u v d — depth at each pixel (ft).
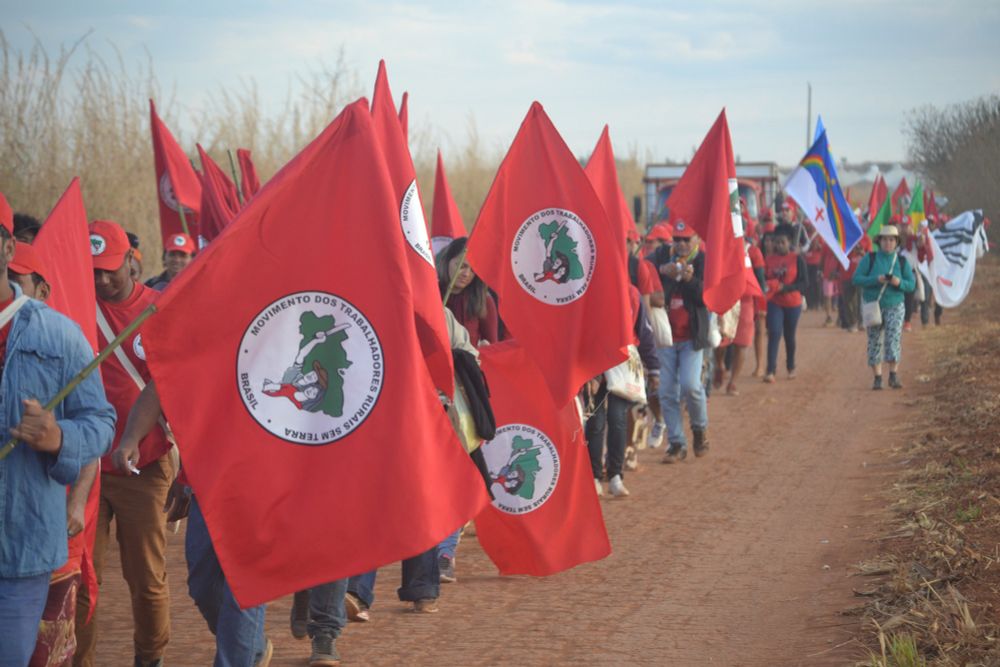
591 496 38.40
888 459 56.18
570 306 35.68
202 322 22.04
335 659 29.19
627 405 51.13
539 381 38.27
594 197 35.47
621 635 31.63
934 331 119.96
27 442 19.10
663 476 55.72
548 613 34.14
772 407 77.25
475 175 131.34
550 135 35.70
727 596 35.09
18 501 19.49
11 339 19.72
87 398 20.45
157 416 24.20
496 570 39.88
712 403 79.87
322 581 22.18
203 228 46.39
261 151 89.56
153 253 75.25
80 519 21.44
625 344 35.40
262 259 22.38
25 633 19.65
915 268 114.62
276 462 22.24
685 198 54.03
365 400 22.53
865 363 100.73
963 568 33.68
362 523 22.25
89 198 71.56
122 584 38.75
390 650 30.78
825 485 51.70
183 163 50.90
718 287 53.67
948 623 28.86
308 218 22.63
